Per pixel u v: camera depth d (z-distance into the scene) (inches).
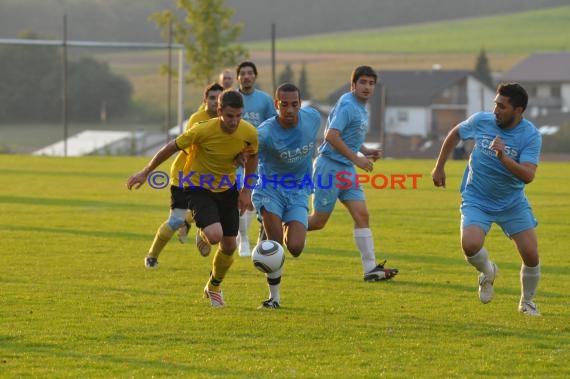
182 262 1327.5
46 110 5388.8
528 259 998.4
